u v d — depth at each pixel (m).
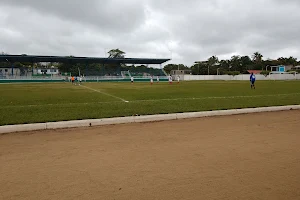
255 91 21.59
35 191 3.20
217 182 3.47
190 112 8.80
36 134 6.27
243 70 101.81
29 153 4.75
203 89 25.58
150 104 10.93
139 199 3.00
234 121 7.95
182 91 22.50
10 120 7.23
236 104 10.93
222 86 32.38
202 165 4.11
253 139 5.73
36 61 60.06
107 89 27.50
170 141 5.59
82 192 3.17
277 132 6.40
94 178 3.60
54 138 5.86
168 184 3.41
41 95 19.12
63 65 73.56
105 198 3.02
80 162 4.26
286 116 8.87
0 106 11.06
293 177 3.63
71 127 7.09
